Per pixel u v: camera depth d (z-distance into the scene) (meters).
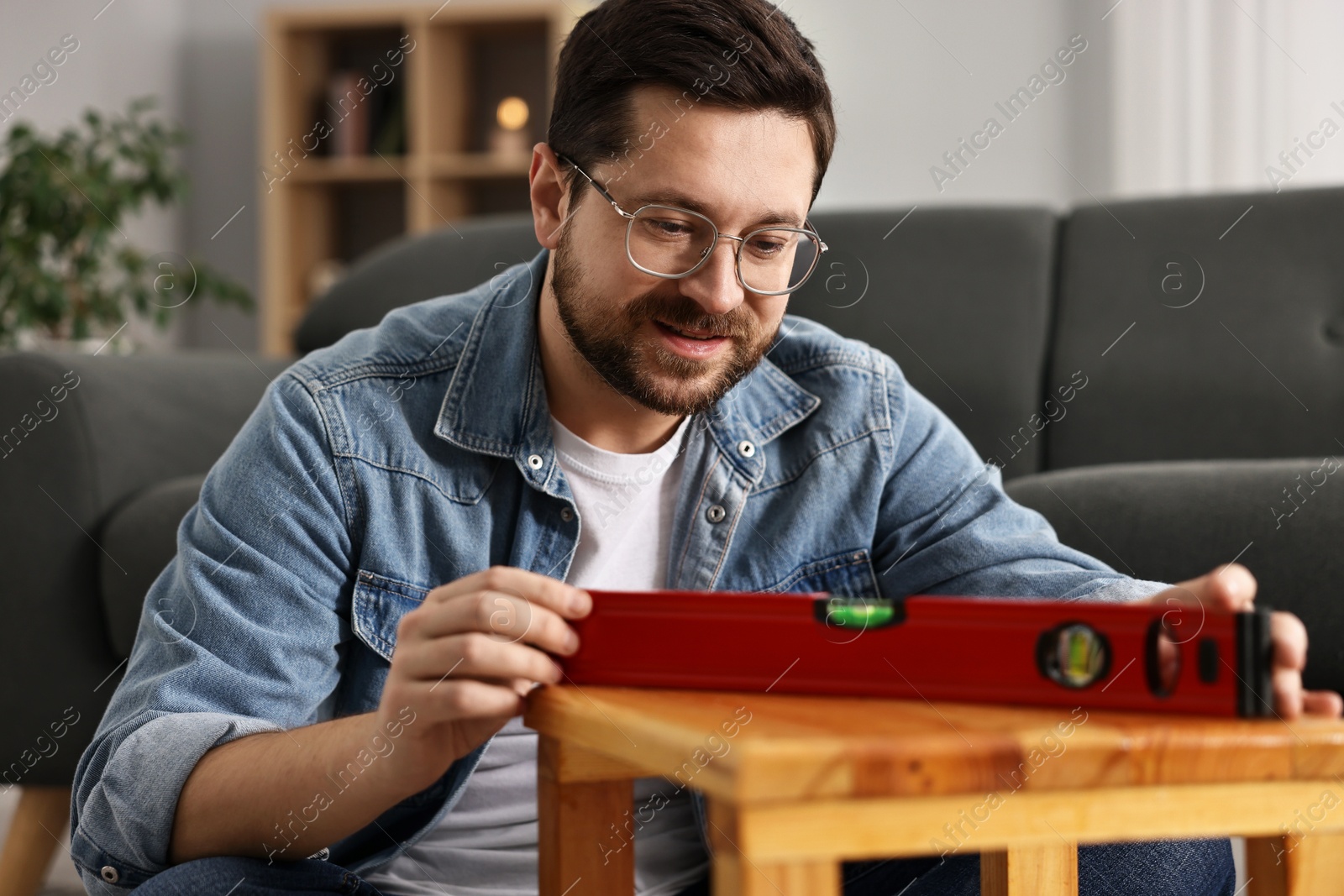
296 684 0.82
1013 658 0.56
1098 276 1.74
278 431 0.87
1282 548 1.18
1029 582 0.89
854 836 0.45
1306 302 1.65
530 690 0.64
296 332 1.98
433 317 0.95
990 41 2.99
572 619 0.63
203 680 0.79
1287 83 2.78
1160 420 1.65
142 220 3.58
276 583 0.83
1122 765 0.49
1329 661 1.16
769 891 0.44
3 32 3.10
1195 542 1.21
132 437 1.57
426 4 3.43
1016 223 1.80
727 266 0.77
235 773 0.73
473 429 0.90
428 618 0.63
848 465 0.99
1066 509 1.27
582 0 3.38
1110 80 2.95
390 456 0.89
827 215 1.85
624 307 0.79
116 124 3.09
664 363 0.80
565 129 0.84
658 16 0.77
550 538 0.91
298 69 3.58
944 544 0.96
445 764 0.67
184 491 1.49
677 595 0.62
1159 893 0.81
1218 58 2.84
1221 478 1.25
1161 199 1.78
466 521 0.90
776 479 0.98
